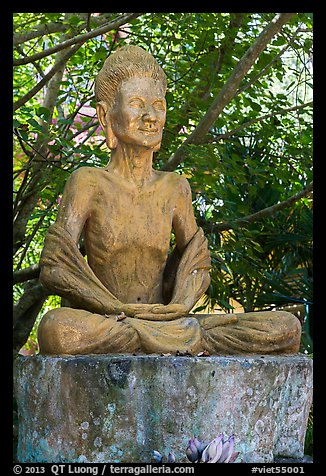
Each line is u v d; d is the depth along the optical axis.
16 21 8.05
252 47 6.45
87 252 5.19
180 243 5.37
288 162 7.78
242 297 8.45
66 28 7.57
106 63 5.22
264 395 4.52
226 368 4.44
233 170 7.23
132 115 5.08
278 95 7.63
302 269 8.30
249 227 8.31
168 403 4.40
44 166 6.96
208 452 3.85
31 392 4.68
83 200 5.04
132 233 5.12
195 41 7.21
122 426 4.43
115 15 7.25
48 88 7.67
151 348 4.66
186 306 4.95
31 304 7.14
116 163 5.21
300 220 8.30
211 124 6.67
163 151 7.28
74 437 4.45
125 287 5.18
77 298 4.86
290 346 4.98
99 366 4.42
